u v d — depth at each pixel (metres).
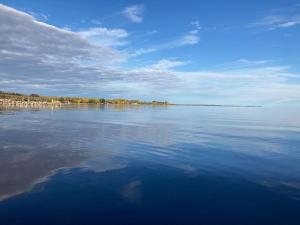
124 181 13.93
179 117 60.56
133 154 19.62
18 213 10.46
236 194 12.46
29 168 15.77
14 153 19.19
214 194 12.43
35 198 11.74
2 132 28.80
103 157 18.62
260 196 12.27
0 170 15.28
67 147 21.66
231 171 15.72
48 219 10.09
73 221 9.97
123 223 9.92
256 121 51.00
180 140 25.92
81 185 13.28
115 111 80.69
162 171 15.60
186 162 17.55
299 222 10.17
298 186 13.48
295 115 77.38
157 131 32.66
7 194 12.09
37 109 79.38
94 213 10.58
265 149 21.81
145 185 13.42
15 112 62.38
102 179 14.16
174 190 12.84
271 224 10.01
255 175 15.02
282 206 11.34
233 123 45.69
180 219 10.29
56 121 42.91
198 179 14.32
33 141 23.89
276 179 14.40
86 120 46.09
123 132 31.19
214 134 30.55
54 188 12.85
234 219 10.33
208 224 9.98
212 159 18.38
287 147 22.72
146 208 11.05
